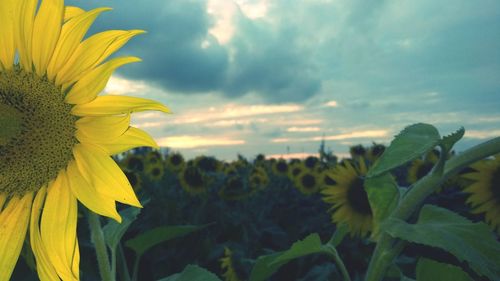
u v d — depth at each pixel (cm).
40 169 38
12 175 38
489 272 34
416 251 77
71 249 35
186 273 38
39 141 38
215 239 123
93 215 37
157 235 53
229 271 87
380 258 41
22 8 38
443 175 40
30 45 38
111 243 39
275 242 134
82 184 36
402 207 40
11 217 38
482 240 37
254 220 143
